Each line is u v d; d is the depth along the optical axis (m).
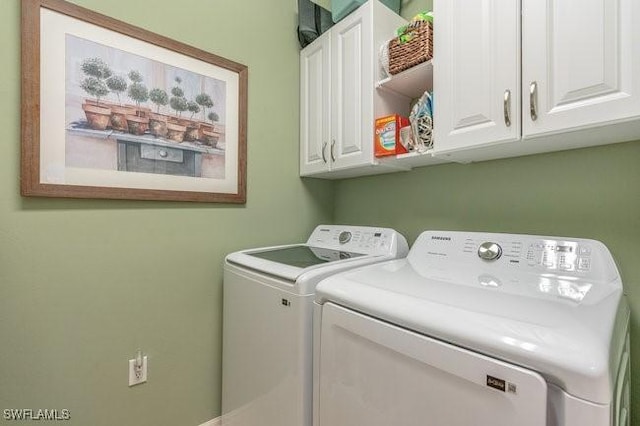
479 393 0.60
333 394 0.91
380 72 1.43
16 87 1.06
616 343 0.62
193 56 1.44
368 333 0.80
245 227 1.65
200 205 1.50
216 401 1.56
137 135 1.29
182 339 1.45
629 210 1.00
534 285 0.89
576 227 1.11
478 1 1.03
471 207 1.40
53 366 1.14
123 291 1.29
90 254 1.21
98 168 1.20
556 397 0.52
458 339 0.63
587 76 0.81
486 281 0.94
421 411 0.69
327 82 1.65
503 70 0.96
